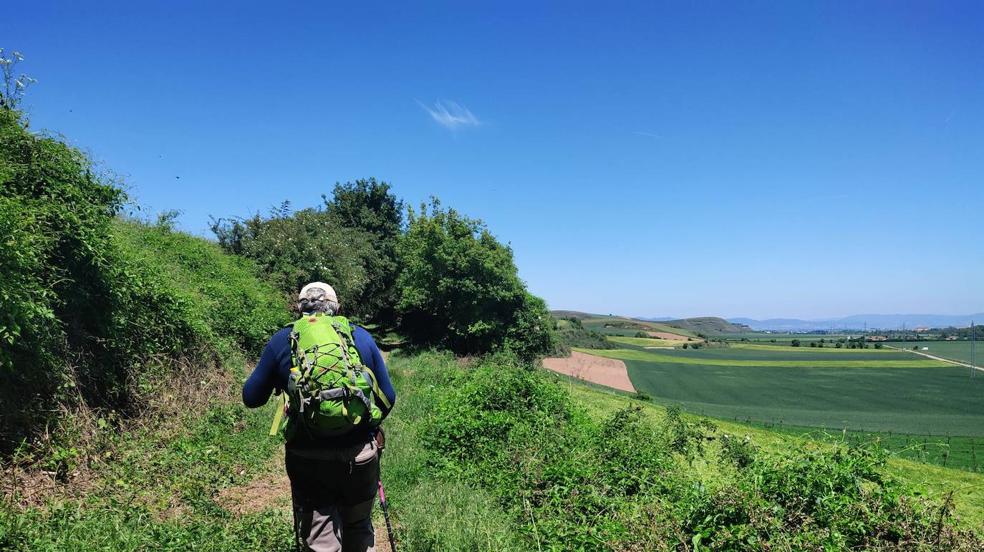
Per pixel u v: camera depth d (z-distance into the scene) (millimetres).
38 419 5777
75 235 7113
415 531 5301
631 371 61875
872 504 5172
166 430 7434
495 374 11273
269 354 3242
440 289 33094
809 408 42906
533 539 5766
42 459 5465
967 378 68188
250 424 8609
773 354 110812
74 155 7844
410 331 40156
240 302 14641
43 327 6090
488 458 8438
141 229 15242
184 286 12242
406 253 37344
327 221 30109
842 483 5457
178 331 9508
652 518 5656
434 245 34062
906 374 73438
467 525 5637
